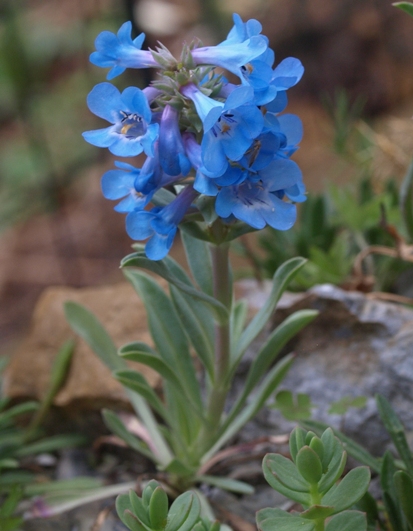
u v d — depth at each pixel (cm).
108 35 40
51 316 54
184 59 40
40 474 51
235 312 48
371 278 52
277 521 39
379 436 47
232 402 50
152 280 47
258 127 39
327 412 46
